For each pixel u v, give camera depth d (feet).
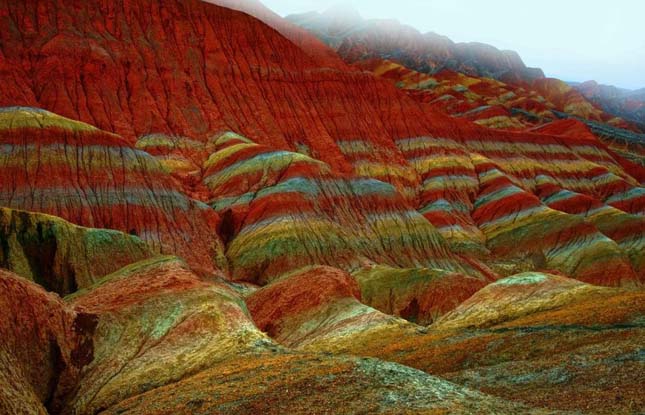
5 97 358.43
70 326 144.46
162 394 113.70
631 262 412.98
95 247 239.09
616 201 543.39
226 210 350.23
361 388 96.02
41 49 396.37
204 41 462.19
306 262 315.17
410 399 90.12
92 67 399.65
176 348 140.67
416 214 397.80
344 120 478.18
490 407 87.25
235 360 128.67
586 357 111.65
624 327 124.77
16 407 100.42
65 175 299.38
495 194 474.49
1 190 284.82
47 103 372.58
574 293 172.86
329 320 188.96
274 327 193.67
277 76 474.08
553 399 96.53
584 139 626.23
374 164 464.65
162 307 156.15
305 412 89.76
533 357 123.13
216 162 387.96
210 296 161.89
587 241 403.54
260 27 497.46
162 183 327.06
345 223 362.94
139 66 421.59
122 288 170.81
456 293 253.65
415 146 502.79
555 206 494.18
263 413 92.12
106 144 320.91
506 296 182.80
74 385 133.39
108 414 111.86
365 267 302.04
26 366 127.03
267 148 392.47
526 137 578.25
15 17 408.46
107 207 299.38
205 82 441.27
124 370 134.31
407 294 260.21
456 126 544.21
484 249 419.95
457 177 486.38
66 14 422.41
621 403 88.74
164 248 297.94
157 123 398.62
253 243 322.34
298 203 347.56
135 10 450.30
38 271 223.51
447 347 142.41
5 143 298.56
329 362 111.75
